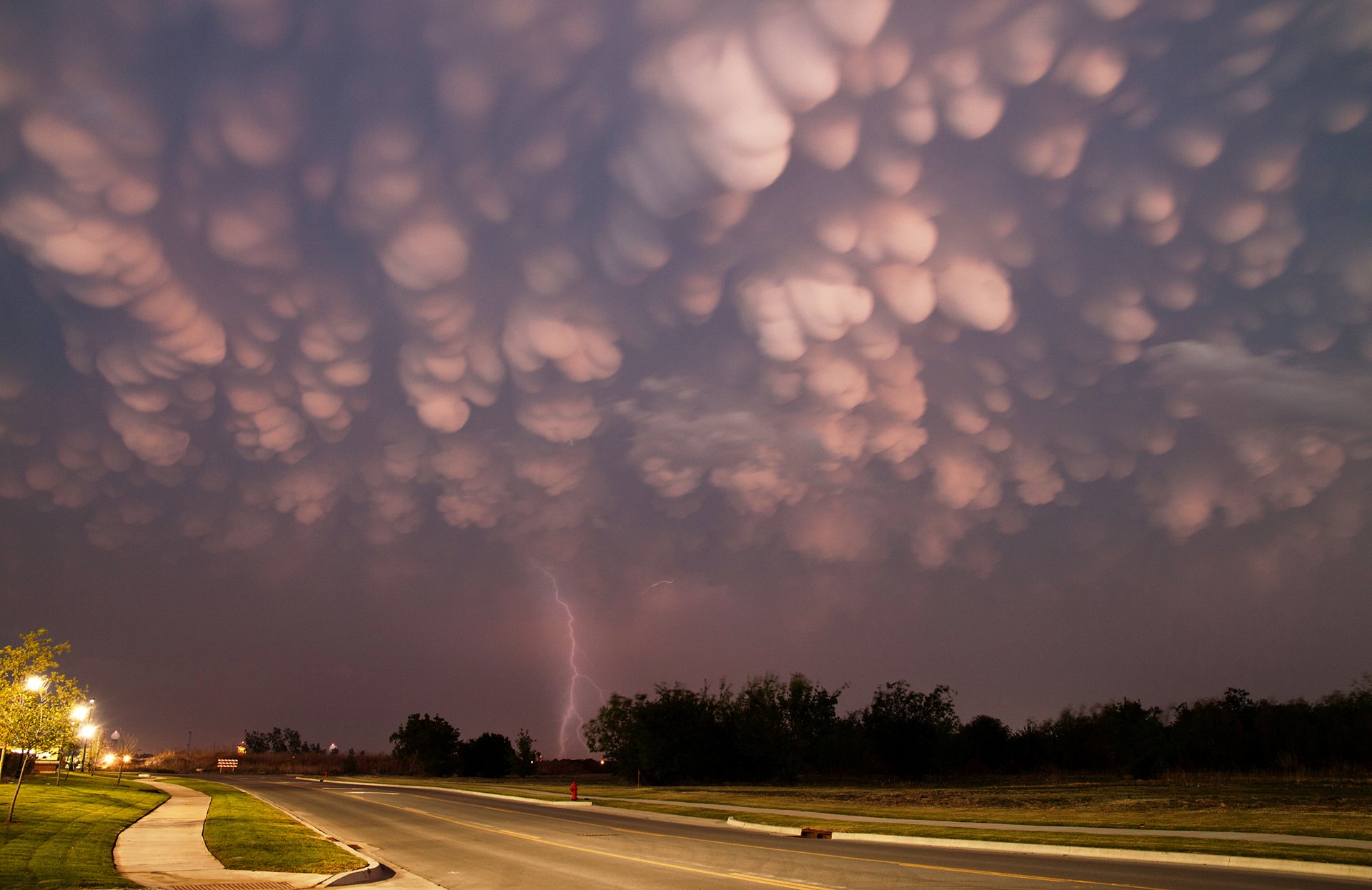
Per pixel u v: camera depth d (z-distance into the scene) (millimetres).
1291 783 56375
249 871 19703
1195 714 82938
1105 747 92125
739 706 76938
